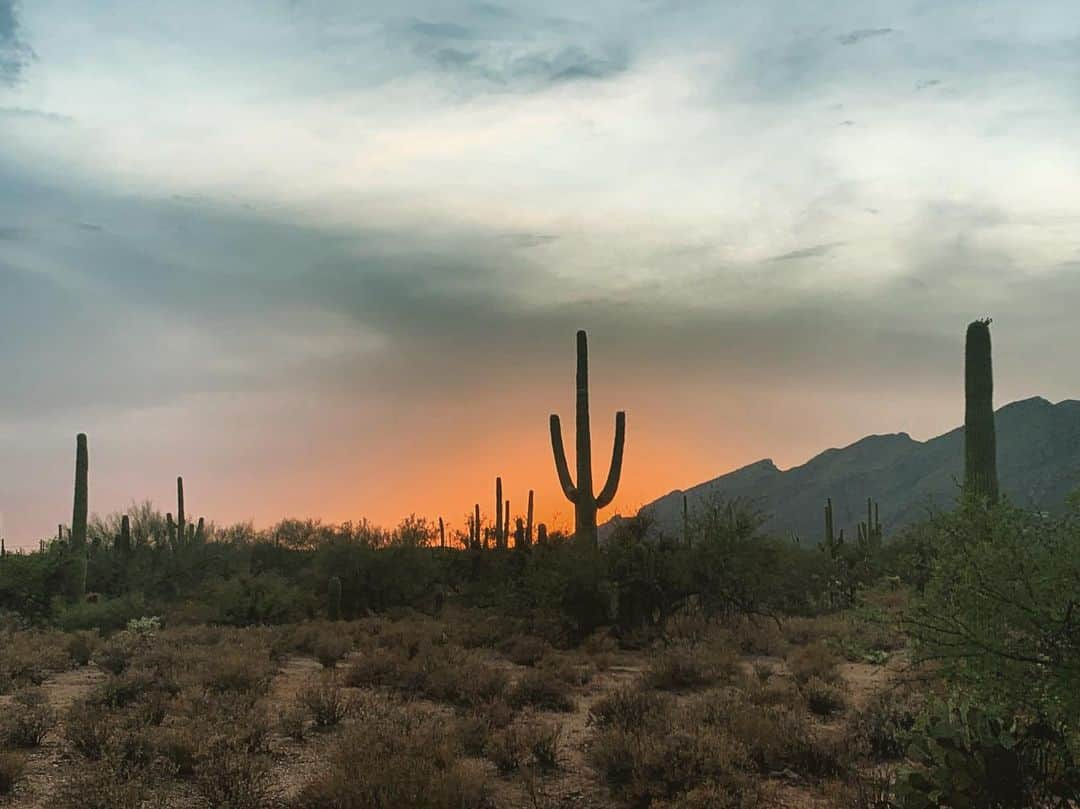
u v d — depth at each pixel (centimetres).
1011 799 801
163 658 2020
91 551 4831
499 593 3272
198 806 1032
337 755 1154
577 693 1816
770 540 2897
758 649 2425
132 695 1605
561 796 1090
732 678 1891
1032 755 811
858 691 1714
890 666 1791
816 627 2673
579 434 3145
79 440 4003
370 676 1873
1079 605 782
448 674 1744
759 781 1109
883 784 1005
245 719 1352
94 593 4109
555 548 3028
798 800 1048
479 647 2550
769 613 2880
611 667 2233
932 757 866
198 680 1695
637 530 2930
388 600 3844
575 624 2672
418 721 1346
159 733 1251
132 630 3025
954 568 856
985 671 813
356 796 980
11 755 1125
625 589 2700
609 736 1184
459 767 1072
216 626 3153
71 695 1764
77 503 3962
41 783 1117
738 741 1216
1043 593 798
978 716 845
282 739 1355
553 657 2175
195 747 1167
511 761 1202
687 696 1759
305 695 1489
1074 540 804
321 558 3894
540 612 2756
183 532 5409
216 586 3603
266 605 3428
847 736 1234
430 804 977
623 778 1123
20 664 2000
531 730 1268
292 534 5897
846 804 974
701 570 2734
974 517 875
